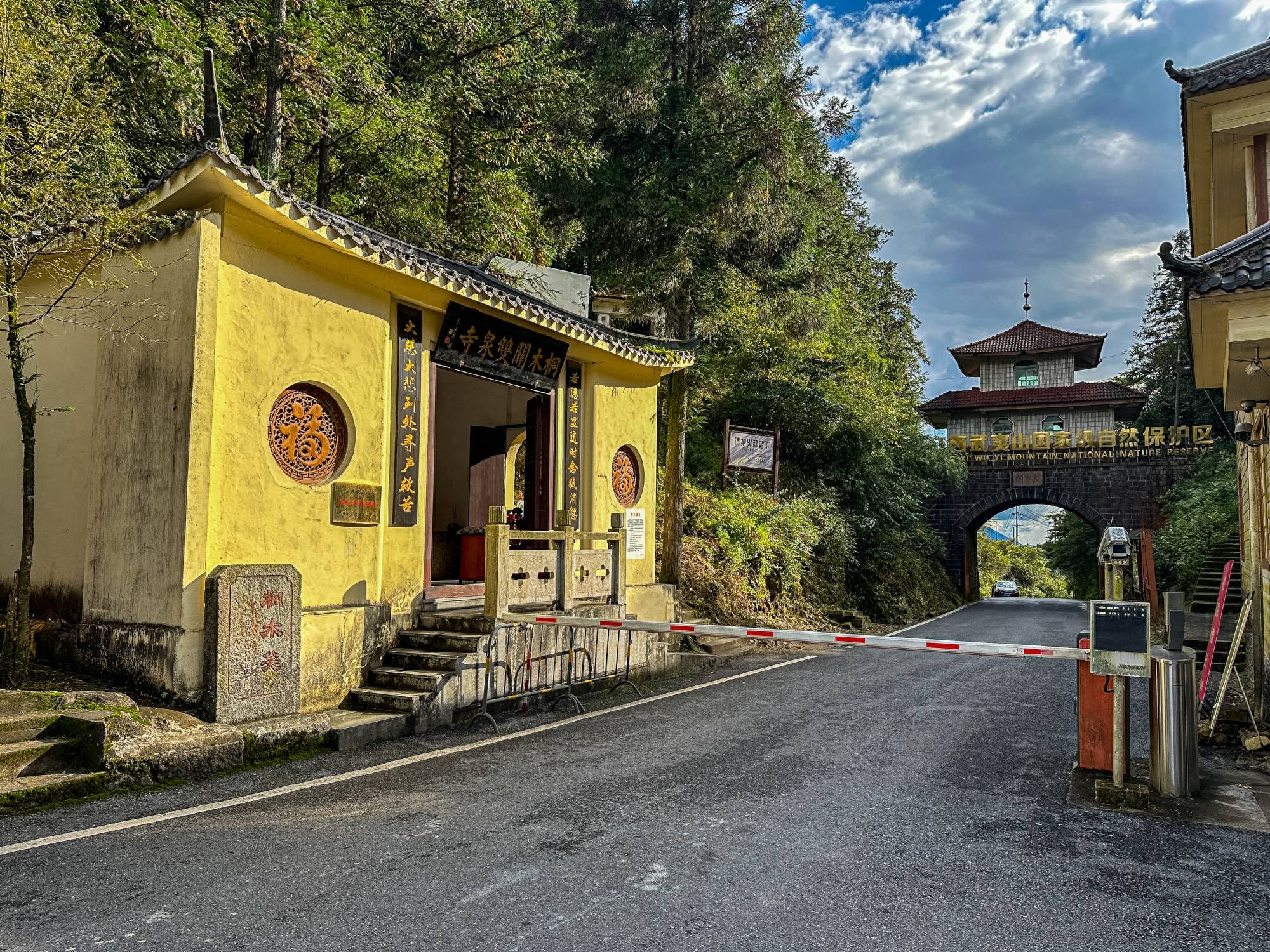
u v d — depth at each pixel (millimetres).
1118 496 27984
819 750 6211
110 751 4922
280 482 6699
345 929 3123
